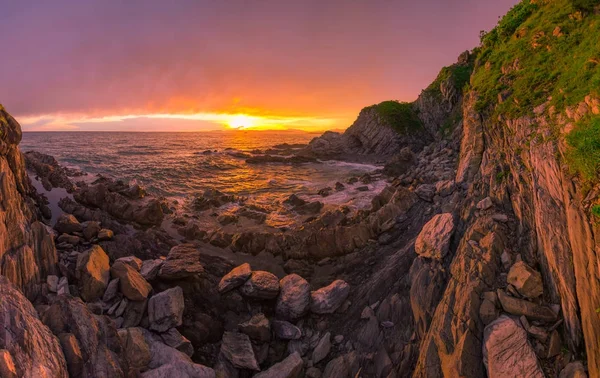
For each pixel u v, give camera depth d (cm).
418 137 5603
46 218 1605
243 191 3338
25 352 650
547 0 1770
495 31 2198
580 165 764
